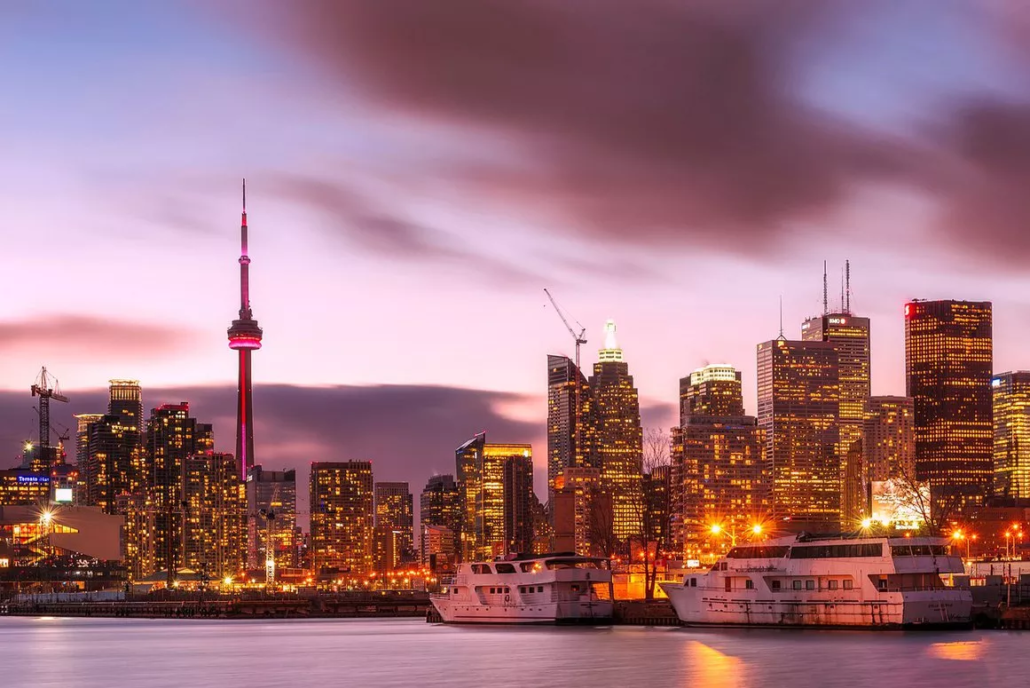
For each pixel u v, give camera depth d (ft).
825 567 655.35
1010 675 485.97
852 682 473.26
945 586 647.97
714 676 497.87
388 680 519.60
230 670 586.04
